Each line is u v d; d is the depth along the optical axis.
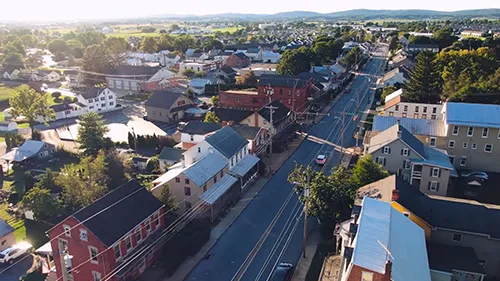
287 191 52.97
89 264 33.34
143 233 37.31
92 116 65.19
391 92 94.69
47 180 50.44
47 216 45.25
